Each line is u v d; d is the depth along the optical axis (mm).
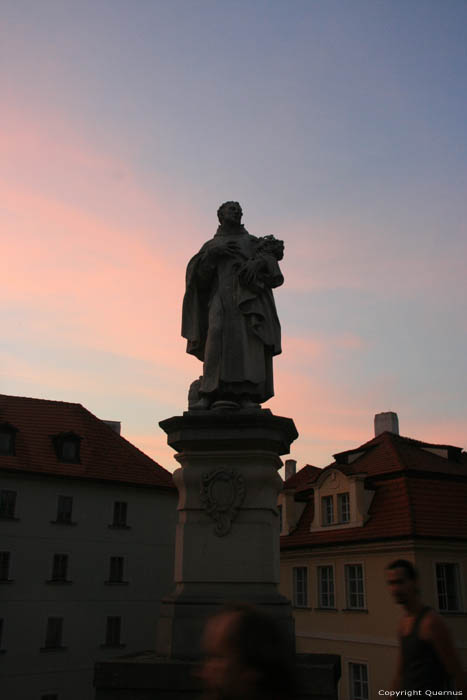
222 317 8555
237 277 8641
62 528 36031
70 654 34219
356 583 28578
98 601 35969
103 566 36750
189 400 8656
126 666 6211
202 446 7762
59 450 38000
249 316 8531
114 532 37688
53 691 33188
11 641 32750
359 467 31984
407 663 4602
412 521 26953
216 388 8250
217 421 7723
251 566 7277
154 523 39250
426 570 26047
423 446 33625
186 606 7020
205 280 8961
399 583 4820
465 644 25344
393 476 29500
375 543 27547
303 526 32906
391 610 26391
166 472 42062
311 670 6090
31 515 35344
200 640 6832
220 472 7605
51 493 36375
